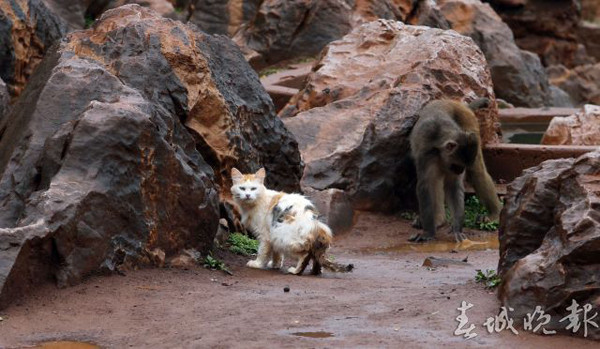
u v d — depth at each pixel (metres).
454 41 23.92
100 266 11.83
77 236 11.51
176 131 14.16
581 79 46.47
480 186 21.02
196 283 12.23
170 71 14.75
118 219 12.16
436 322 10.04
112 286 11.59
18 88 23.00
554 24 47.44
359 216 21.27
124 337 9.65
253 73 16.95
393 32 24.97
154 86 14.48
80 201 11.57
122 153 12.26
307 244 13.29
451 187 20.45
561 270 9.55
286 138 17.23
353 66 24.25
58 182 11.71
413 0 35.91
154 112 13.23
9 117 14.72
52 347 9.34
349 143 21.69
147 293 11.47
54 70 13.59
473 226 21.20
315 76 24.30
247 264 13.88
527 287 9.79
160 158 12.76
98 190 11.86
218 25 36.28
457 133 19.75
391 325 9.96
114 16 15.62
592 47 48.22
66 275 11.34
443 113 20.59
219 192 15.44
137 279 12.03
